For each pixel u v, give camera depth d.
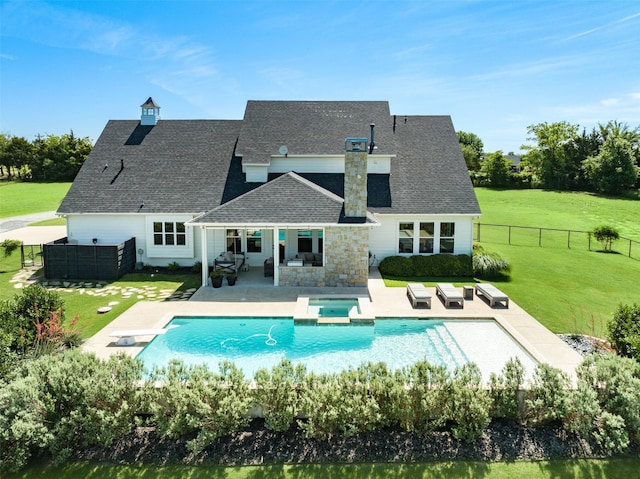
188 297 18.69
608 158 61.31
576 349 13.38
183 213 23.09
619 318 12.70
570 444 8.90
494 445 8.87
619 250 30.12
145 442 8.99
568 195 60.72
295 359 13.00
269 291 19.14
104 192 24.20
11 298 18.50
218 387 9.18
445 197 24.27
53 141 81.69
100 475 8.21
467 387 9.23
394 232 23.89
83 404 9.02
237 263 23.23
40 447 8.81
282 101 28.47
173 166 25.78
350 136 25.91
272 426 8.97
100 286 20.41
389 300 18.03
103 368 9.52
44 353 11.72
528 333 14.52
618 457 8.62
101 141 27.33
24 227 36.59
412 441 8.99
